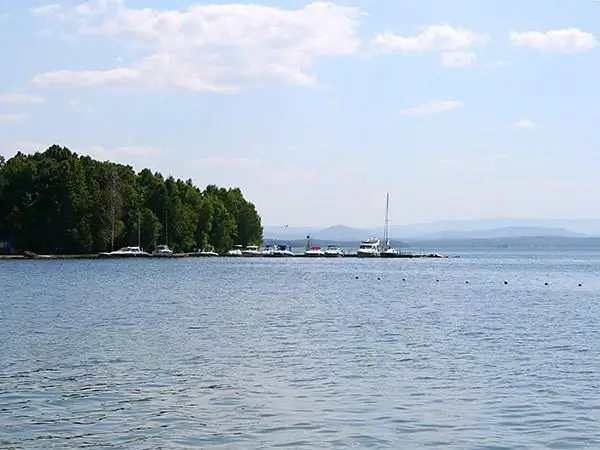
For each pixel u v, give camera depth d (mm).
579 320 76625
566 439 29953
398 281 160250
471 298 110438
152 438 29828
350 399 36500
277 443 29266
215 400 36062
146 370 43625
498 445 29172
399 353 51281
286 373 43094
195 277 164000
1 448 28625
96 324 68312
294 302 99062
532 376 42750
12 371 43000
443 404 35562
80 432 30625
